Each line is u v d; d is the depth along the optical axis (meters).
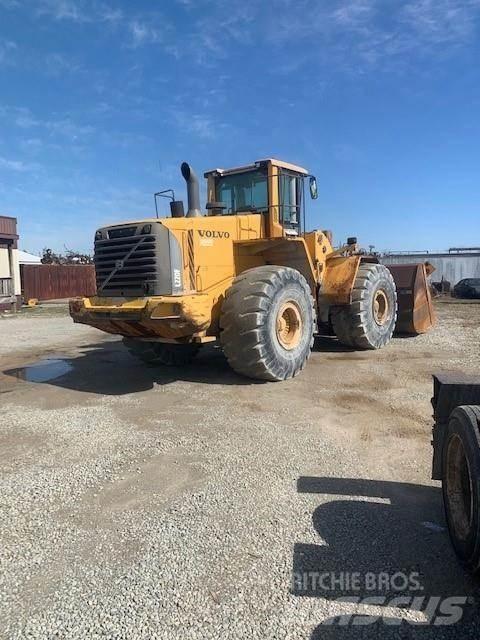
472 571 2.59
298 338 7.20
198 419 5.39
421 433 4.84
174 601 2.56
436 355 8.74
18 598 2.61
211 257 7.20
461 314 16.73
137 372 7.89
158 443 4.71
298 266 8.45
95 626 2.40
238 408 5.76
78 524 3.30
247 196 8.43
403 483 3.79
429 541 3.03
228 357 6.76
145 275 6.48
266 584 2.67
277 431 4.95
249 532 3.15
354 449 4.46
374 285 9.41
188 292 6.81
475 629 2.36
